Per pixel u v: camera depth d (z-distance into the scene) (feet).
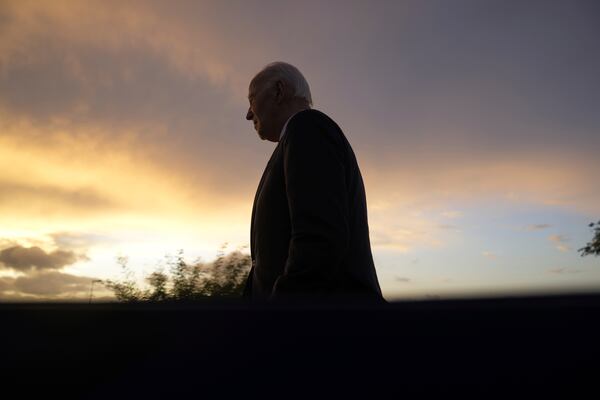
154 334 0.99
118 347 1.00
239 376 0.93
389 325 0.87
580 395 0.77
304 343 0.91
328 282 4.08
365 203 5.10
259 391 0.91
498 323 0.82
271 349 0.92
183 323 0.98
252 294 4.88
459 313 0.84
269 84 6.43
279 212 4.72
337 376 0.88
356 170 4.98
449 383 0.82
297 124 4.70
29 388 1.02
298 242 4.10
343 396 0.87
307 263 4.00
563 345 0.79
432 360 0.84
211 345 0.95
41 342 1.04
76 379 1.00
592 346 0.78
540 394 0.79
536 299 0.82
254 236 5.15
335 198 4.26
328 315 0.90
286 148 4.62
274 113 6.43
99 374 0.99
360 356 0.87
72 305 1.04
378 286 4.82
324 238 4.06
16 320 1.05
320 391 0.88
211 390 0.94
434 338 0.84
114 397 0.97
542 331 0.81
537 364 0.80
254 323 0.94
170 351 0.97
